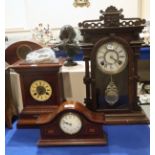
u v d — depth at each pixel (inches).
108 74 45.7
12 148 39.3
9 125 46.3
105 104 47.3
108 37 43.2
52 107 46.1
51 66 43.1
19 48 52.6
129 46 43.6
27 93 46.1
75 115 38.1
